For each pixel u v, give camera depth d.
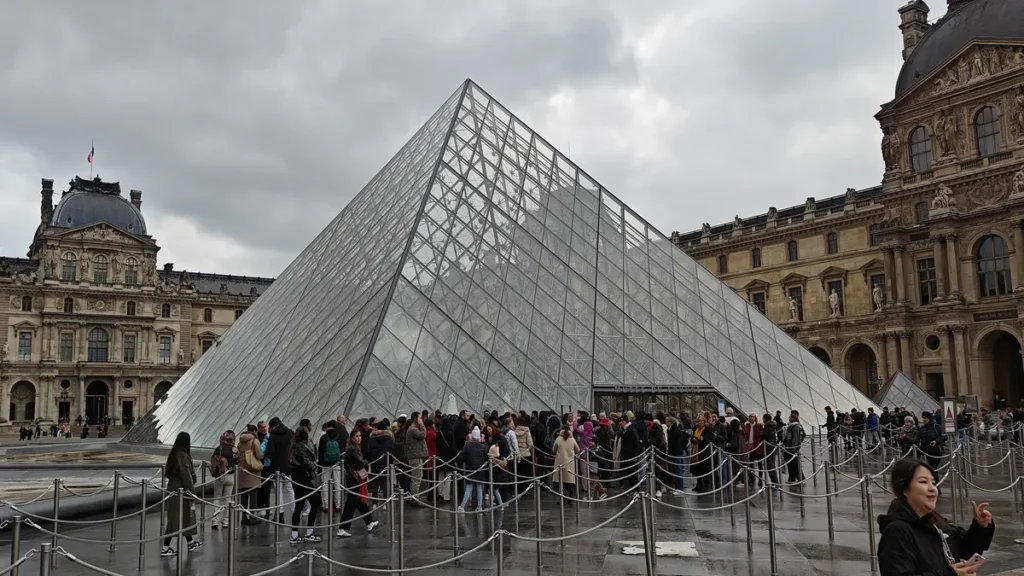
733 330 41.56
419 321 32.41
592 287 39.56
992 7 82.25
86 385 138.12
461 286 35.56
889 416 42.81
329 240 50.59
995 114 80.50
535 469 23.95
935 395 83.75
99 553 16.64
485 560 14.94
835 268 97.81
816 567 13.82
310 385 32.12
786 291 104.06
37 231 151.00
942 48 86.25
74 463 36.75
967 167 81.88
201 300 150.88
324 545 17.06
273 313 46.12
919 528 6.49
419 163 47.06
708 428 26.92
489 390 31.41
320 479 20.62
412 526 19.48
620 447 25.45
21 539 18.41
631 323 38.47
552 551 15.76
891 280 87.88
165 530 16.58
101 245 140.12
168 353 145.88
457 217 39.62
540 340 34.94
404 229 38.00
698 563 14.29
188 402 45.19
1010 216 77.25
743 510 21.31
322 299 40.53
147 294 143.25
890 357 87.25
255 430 21.23
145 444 45.84
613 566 14.20
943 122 84.00
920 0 97.38
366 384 28.72
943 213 81.88
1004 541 16.25
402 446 23.02
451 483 21.17
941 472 28.67
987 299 79.38
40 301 135.38
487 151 46.69
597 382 34.31
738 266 110.56
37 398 132.88
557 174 48.34
